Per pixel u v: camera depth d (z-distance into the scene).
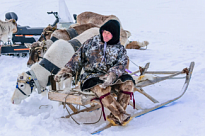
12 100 4.42
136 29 20.17
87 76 3.62
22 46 9.87
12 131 3.59
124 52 3.61
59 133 3.46
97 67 3.61
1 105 4.86
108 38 3.52
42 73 4.52
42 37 7.82
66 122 3.85
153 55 9.71
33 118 3.94
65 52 4.79
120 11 32.88
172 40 14.35
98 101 3.52
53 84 4.44
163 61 8.52
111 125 3.62
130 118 3.58
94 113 4.25
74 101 3.62
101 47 3.58
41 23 24.12
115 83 3.49
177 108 4.11
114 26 3.48
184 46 12.08
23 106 4.85
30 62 6.02
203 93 4.87
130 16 28.75
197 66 7.38
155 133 3.28
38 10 31.17
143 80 4.33
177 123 3.53
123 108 3.53
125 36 7.07
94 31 5.57
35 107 4.79
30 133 3.49
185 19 26.00
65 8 9.21
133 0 43.75
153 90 5.45
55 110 4.57
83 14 7.53
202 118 3.63
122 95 3.54
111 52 3.56
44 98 5.18
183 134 3.20
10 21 9.75
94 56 3.60
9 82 6.64
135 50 10.95
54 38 6.05
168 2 40.94
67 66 3.68
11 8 31.66
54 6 34.41
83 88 3.54
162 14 30.09
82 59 3.73
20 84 4.39
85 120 4.02
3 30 9.58
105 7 36.47
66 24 8.84
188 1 41.28
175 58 8.92
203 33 17.69
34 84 4.47
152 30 19.62
